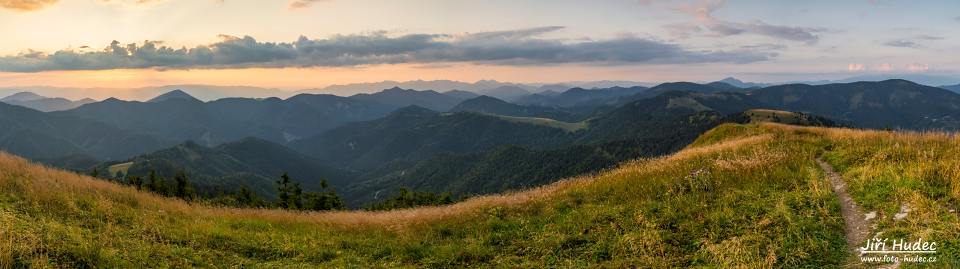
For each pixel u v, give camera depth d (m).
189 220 15.98
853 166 15.72
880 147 17.33
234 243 13.07
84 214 13.74
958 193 11.06
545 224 14.47
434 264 12.15
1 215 11.38
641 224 13.01
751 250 10.41
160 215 15.73
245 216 18.92
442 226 15.60
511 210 16.69
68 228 11.52
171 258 10.92
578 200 16.78
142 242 11.58
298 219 18.70
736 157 19.53
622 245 11.86
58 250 9.49
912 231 10.09
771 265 9.70
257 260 12.01
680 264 10.66
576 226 13.72
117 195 17.80
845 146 19.30
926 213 10.51
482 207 17.59
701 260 10.70
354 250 13.34
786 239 10.79
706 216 12.80
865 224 11.17
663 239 11.91
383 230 15.92
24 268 8.59
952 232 9.61
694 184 15.97
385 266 11.87
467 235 14.55
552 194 18.50
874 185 13.01
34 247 9.27
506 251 12.73
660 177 18.02
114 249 10.59
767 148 21.30
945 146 16.58
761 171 16.50
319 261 12.25
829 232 10.98
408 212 19.91
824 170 16.31
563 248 12.38
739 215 12.60
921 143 17.70
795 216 11.90
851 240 10.62
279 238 14.17
